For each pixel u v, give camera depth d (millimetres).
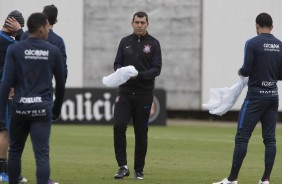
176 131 64062
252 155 45125
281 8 76188
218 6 78188
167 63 80000
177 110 80375
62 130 63188
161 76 80188
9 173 26859
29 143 50781
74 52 81250
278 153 45688
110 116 69312
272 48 30234
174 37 79750
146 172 36625
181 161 41688
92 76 81312
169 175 35531
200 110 79500
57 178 34000
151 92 33500
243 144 30469
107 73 81062
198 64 79250
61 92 26219
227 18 78062
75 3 80875
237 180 33938
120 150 33625
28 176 34406
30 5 80000
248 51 30156
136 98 33219
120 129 33281
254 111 30359
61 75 26000
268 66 30188
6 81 25453
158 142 53250
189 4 79125
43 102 25438
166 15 79812
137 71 32469
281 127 69688
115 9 80750
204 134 61156
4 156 32219
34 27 25609
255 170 38062
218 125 72812
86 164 39812
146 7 80062
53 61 25719
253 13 77312
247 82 31219
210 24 78500
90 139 55156
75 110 69438
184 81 79750
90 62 81250
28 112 25328
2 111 25906
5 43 31469
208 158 43312
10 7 79812
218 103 31844
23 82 25438
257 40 30234
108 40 81062
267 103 30406
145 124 33562
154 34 80125
